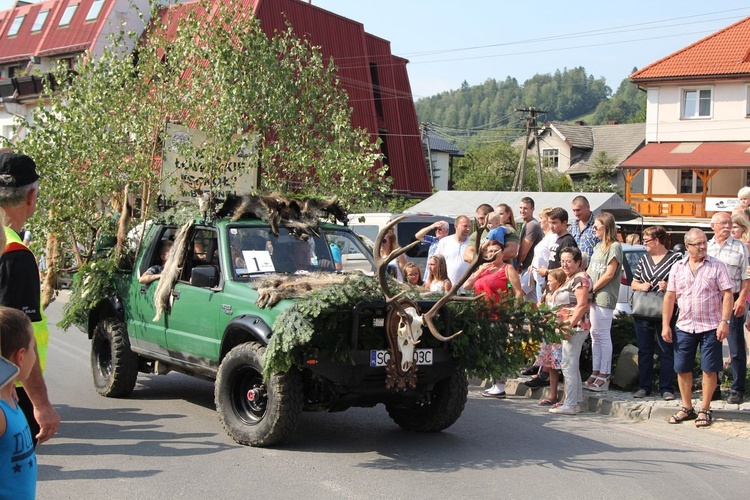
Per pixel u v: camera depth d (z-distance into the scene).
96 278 9.56
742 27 46.06
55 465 6.72
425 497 5.99
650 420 8.91
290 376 6.98
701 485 6.49
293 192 11.90
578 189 62.56
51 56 40.84
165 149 10.52
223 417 7.44
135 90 11.11
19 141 10.59
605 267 9.91
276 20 34.44
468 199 33.66
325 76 12.67
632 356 10.06
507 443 7.76
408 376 6.95
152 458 6.94
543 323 7.76
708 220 42.88
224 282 7.76
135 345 9.20
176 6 11.98
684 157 43.25
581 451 7.50
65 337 14.62
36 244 10.55
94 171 10.46
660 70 45.38
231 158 11.09
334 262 8.46
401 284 7.58
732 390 9.21
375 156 11.72
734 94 43.66
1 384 3.39
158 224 9.29
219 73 11.19
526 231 11.68
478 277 9.76
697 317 8.48
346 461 6.95
